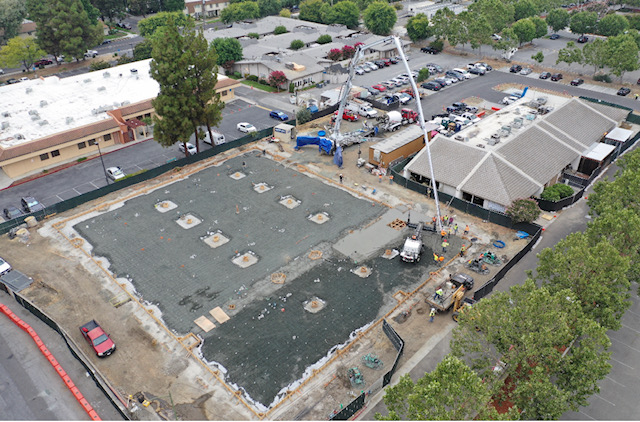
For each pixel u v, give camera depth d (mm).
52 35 132875
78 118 89125
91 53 144250
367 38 145000
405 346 47406
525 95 97000
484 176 68375
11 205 71438
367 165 79125
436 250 60750
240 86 120000
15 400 42344
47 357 46562
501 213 65500
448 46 150625
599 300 42656
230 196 72750
